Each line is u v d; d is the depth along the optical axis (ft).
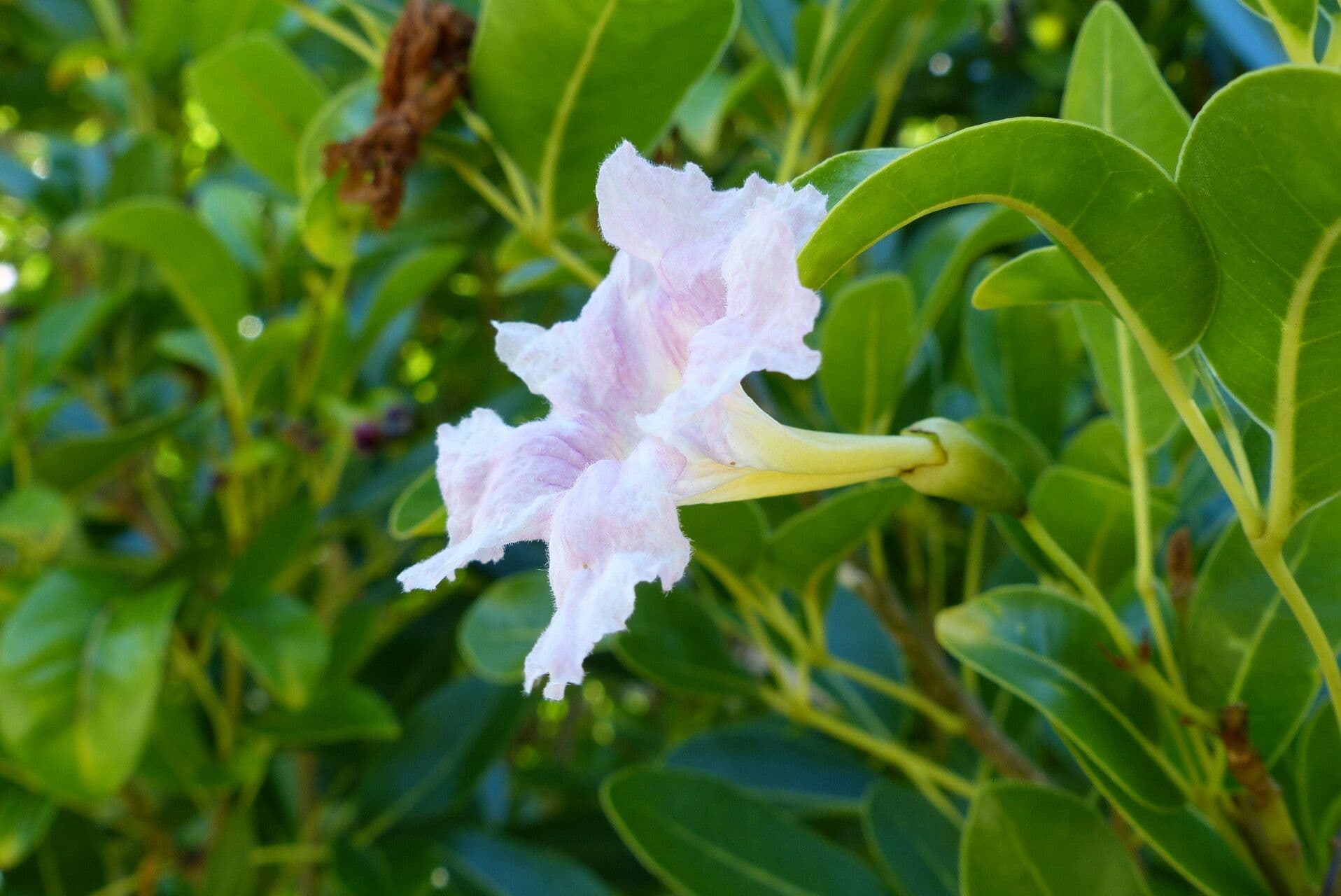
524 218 0.92
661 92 0.84
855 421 0.95
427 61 0.86
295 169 1.06
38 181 1.58
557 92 0.84
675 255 0.65
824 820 1.36
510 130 0.86
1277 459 0.63
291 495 1.42
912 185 0.61
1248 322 0.62
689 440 0.64
